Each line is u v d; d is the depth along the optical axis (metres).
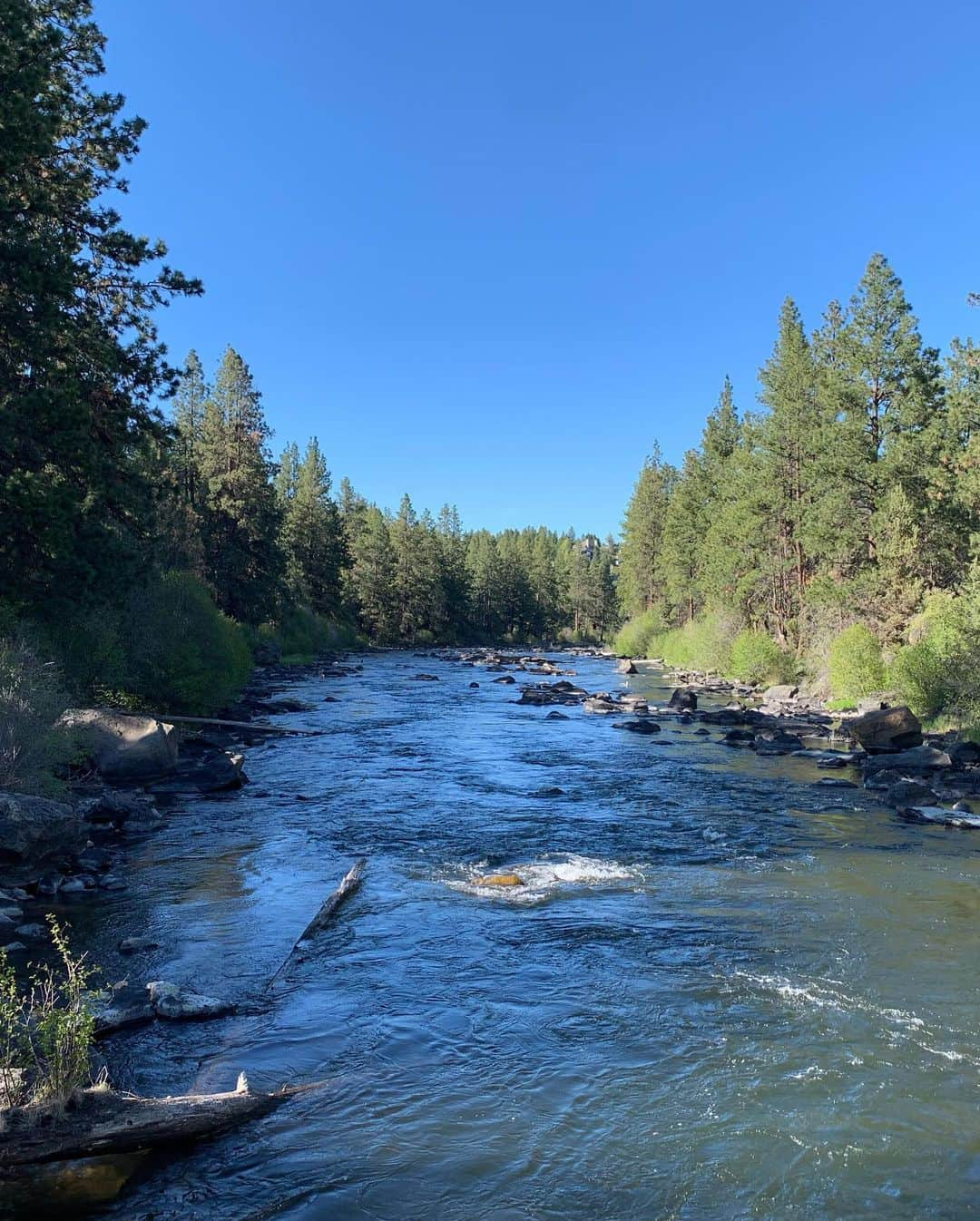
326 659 67.00
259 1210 4.74
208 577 52.34
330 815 15.37
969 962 8.55
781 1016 7.32
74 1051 5.36
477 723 30.06
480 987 7.99
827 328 51.25
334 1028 7.12
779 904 10.46
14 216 17.19
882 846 13.38
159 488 23.80
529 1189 4.96
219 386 57.50
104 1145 5.08
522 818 15.29
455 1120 5.70
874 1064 6.46
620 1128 5.60
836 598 39.34
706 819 15.30
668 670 61.22
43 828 10.57
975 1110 5.80
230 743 23.81
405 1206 4.80
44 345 17.20
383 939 9.26
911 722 22.62
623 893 10.97
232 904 10.29
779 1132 5.55
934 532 34.91
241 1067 6.42
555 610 143.12
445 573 115.44
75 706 18.28
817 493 48.28
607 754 23.22
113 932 9.29
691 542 74.50
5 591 18.22
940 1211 4.75
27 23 17.39
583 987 7.98
